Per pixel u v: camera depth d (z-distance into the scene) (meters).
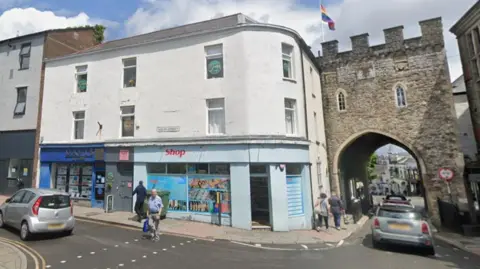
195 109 14.14
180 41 14.96
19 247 8.44
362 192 27.84
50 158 16.97
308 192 13.88
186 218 13.61
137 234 10.57
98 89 16.44
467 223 15.11
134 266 7.13
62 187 16.89
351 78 20.17
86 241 9.36
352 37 20.33
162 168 14.51
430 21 18.44
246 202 12.44
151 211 9.99
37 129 17.55
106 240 9.56
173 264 7.37
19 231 10.28
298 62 15.11
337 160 19.94
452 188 17.08
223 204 13.05
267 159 12.77
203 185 13.58
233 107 13.39
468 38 17.75
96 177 16.06
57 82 17.62
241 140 12.78
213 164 13.52
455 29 18.73
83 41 21.33
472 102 17.88
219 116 14.01
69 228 9.76
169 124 14.50
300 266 7.64
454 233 14.65
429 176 17.69
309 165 14.39
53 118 17.34
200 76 14.27
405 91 18.69
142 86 15.38
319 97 19.94
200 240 10.27
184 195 13.88
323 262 8.13
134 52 15.89
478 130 17.39
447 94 17.72
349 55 20.34
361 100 19.77
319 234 12.21
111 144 15.29
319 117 19.06
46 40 18.52
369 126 19.36
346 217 17.47
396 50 19.08
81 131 16.89
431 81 18.12
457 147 17.25
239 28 13.83
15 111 18.55
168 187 14.24
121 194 14.97
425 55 18.39
